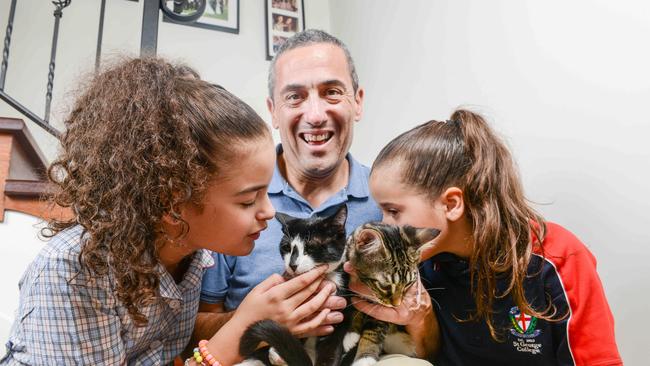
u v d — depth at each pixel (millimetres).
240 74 2406
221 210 706
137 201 664
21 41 2066
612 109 974
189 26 2350
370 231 816
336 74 1064
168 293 777
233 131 685
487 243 792
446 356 877
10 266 1180
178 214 677
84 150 682
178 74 744
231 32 2420
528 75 1168
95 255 663
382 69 1832
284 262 898
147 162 657
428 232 808
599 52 997
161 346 827
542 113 1133
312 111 1055
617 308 974
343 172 1194
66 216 864
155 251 711
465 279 847
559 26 1085
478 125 855
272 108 1200
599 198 1004
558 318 798
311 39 1099
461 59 1394
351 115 1127
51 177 722
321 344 809
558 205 1095
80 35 2146
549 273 817
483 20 1305
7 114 1980
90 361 691
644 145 913
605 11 983
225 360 783
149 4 1534
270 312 783
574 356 790
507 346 827
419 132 865
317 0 2527
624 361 960
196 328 960
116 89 691
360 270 828
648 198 906
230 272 1046
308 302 798
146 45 1523
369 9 1962
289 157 1160
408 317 829
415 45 1616
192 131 673
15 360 678
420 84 1587
